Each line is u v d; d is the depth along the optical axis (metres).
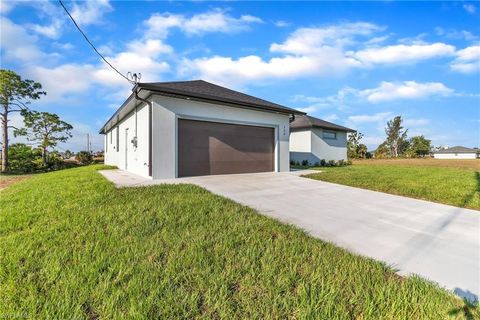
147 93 7.54
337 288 1.97
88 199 4.55
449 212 4.67
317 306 1.75
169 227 3.25
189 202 4.48
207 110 8.74
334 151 19.55
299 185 7.34
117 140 13.89
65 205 4.23
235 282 2.04
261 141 10.46
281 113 10.81
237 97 10.02
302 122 18.30
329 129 18.84
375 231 3.50
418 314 1.72
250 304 1.77
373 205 5.10
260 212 4.29
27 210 4.02
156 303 1.74
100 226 3.25
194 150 8.59
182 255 2.46
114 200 4.54
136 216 3.65
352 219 4.07
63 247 2.63
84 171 10.73
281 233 3.22
